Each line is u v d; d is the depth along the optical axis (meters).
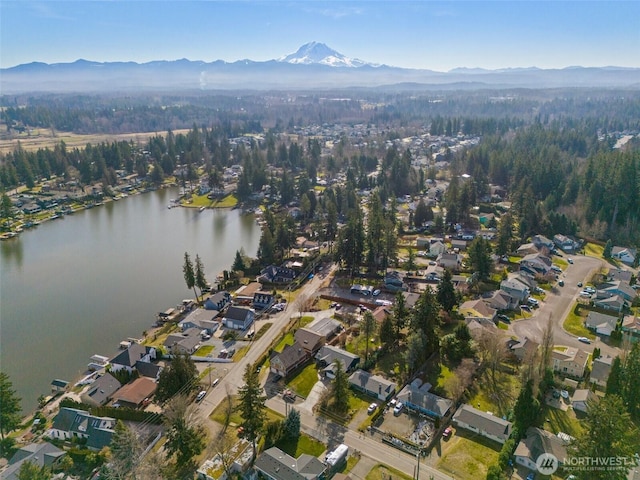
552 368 68.81
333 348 76.31
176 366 66.62
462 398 65.06
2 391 60.16
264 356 77.38
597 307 91.56
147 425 61.44
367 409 63.91
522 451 53.75
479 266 103.94
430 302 76.06
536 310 92.00
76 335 89.56
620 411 49.56
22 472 49.03
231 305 98.00
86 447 58.56
